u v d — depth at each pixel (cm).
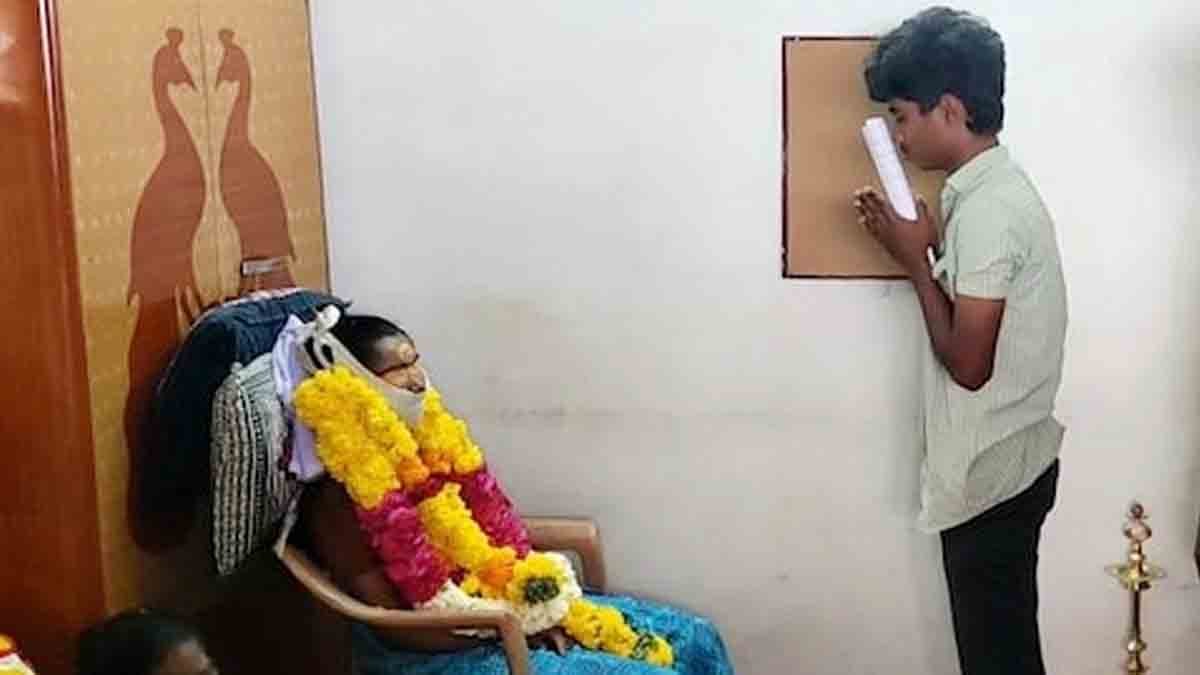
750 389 315
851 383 312
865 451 314
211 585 267
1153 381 303
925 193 299
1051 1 293
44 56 221
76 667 227
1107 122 295
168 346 252
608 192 313
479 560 266
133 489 245
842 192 304
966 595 287
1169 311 300
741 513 321
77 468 232
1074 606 314
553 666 258
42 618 238
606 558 325
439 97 315
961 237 270
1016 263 268
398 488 254
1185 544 308
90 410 232
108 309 236
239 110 277
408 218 320
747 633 325
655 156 310
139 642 221
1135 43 292
